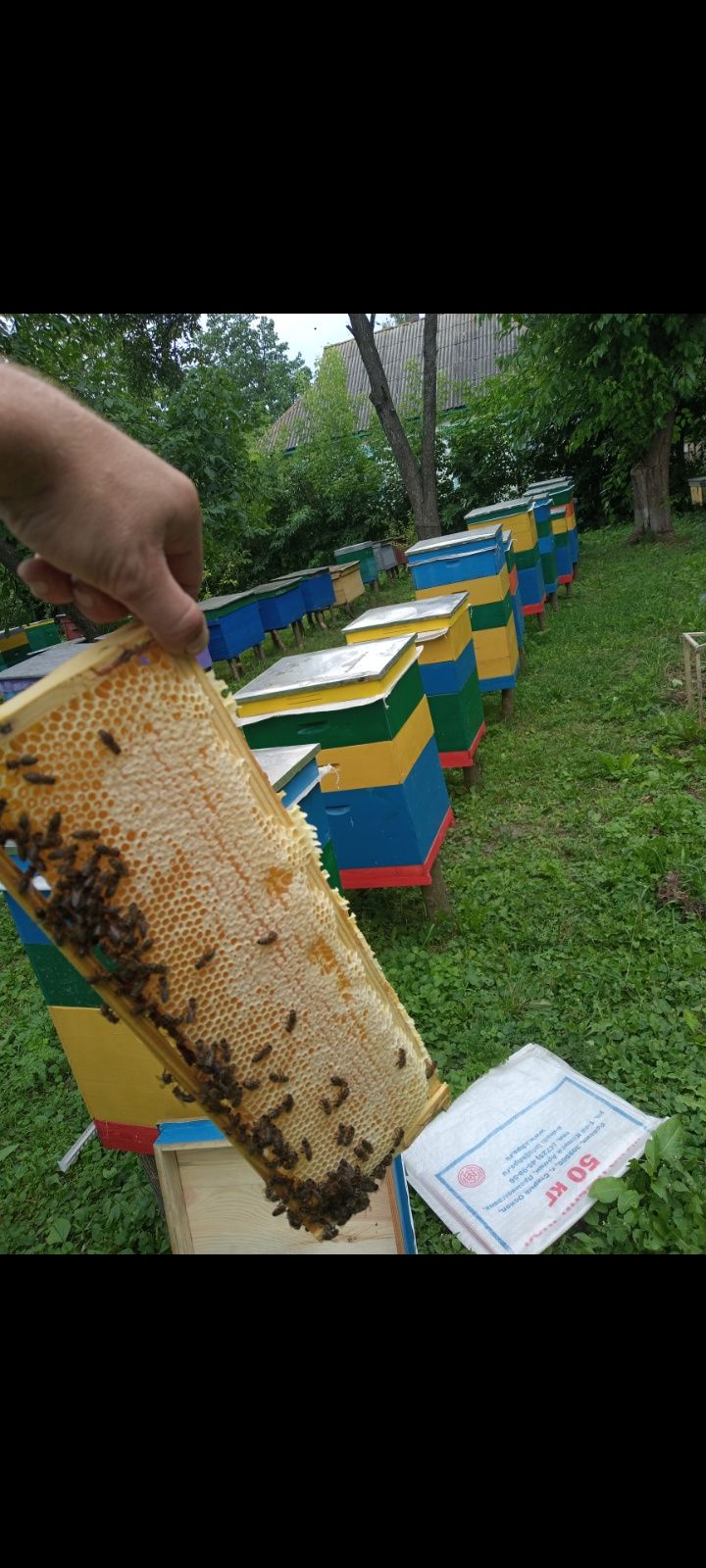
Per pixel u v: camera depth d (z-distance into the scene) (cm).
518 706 727
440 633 483
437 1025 341
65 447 79
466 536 667
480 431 2016
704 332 1186
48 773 95
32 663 719
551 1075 299
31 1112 368
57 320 801
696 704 620
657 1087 289
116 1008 108
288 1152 125
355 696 353
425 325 1376
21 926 225
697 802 473
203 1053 112
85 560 84
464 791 570
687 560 1224
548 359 1313
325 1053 125
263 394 5338
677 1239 237
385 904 453
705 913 376
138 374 1355
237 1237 247
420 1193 268
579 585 1262
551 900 411
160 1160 243
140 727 100
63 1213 306
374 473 2128
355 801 374
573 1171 262
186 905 107
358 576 1581
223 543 1286
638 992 335
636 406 1268
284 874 118
